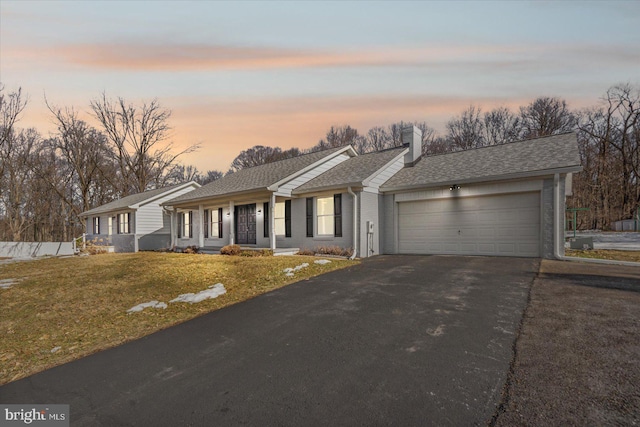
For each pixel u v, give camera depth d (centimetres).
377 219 1287
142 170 3366
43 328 552
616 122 2761
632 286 601
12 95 2894
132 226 2181
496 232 1076
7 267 1275
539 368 323
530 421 246
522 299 547
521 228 1030
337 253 1196
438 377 320
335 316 519
